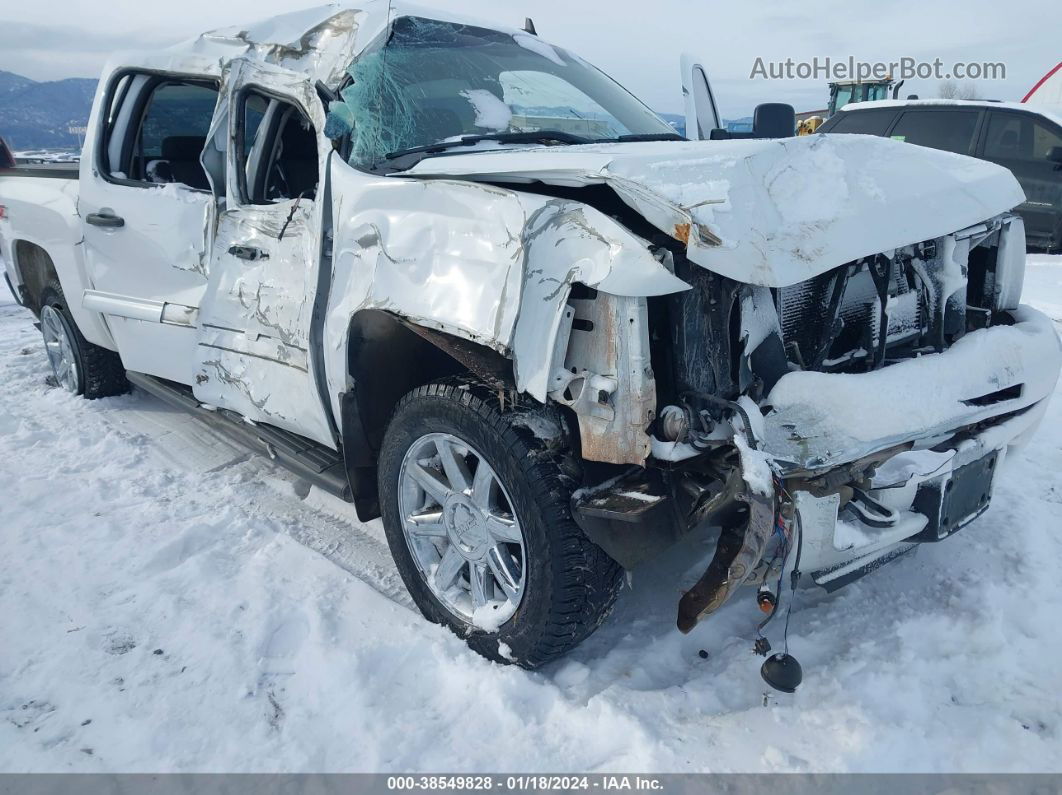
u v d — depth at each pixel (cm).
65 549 307
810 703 218
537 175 218
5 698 228
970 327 269
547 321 199
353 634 253
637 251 190
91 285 400
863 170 229
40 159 561
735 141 253
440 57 311
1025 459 366
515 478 215
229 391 313
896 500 224
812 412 200
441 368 278
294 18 322
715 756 202
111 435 428
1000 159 919
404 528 258
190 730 215
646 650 244
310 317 263
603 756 204
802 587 273
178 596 274
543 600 217
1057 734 205
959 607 255
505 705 219
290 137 307
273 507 346
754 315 210
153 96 368
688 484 201
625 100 372
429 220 227
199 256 323
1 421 449
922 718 213
